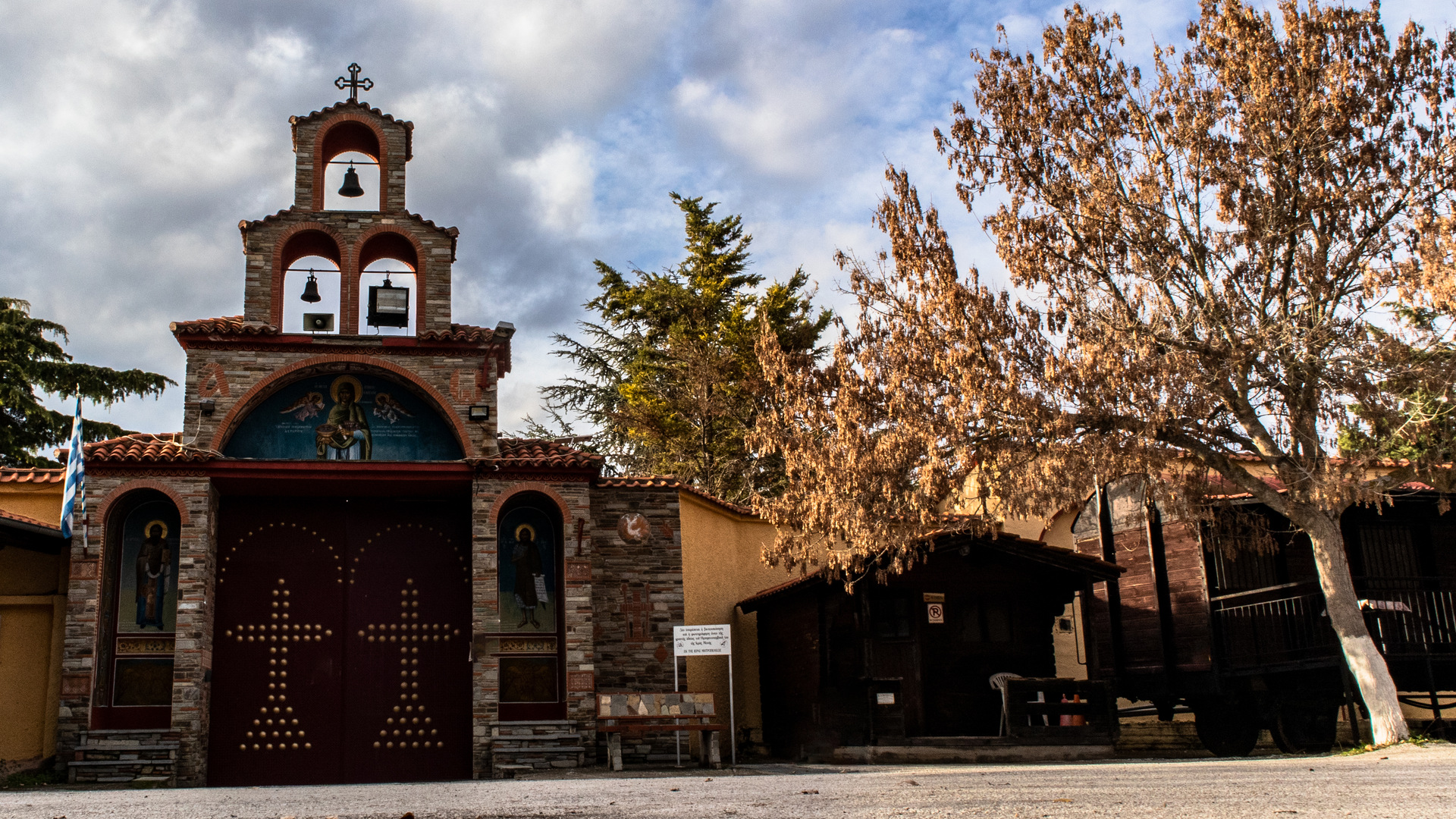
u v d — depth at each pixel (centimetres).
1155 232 1998
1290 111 1938
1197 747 2477
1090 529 2558
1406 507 2395
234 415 2109
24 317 3338
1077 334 1912
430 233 2278
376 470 2120
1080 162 2025
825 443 2012
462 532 2272
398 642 2192
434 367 2202
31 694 2038
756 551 2595
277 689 2123
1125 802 779
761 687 2491
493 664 2066
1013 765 1709
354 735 2130
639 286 3969
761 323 3506
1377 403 1820
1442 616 2258
